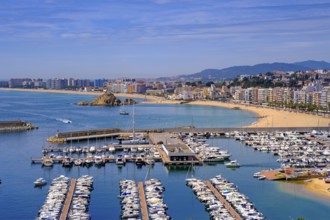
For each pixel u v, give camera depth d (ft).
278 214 631.97
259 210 647.15
